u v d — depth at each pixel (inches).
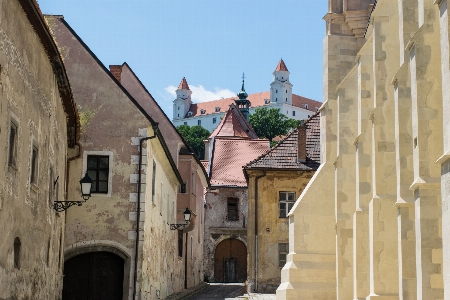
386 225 773.9
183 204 1590.8
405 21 646.5
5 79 537.0
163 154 1218.0
